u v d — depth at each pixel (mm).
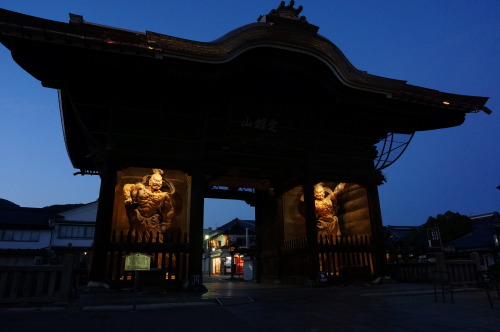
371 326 6148
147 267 8695
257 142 16078
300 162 16672
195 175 14375
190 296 10422
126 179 15766
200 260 13195
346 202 19000
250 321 6840
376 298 10195
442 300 9453
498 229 36094
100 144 13422
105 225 12344
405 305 8672
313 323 6535
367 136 17781
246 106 15586
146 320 6961
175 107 14344
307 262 15844
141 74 12898
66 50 11508
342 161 17469
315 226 15867
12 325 6387
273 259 20375
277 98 15844
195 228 13586
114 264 13742
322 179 16812
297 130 16734
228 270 50219
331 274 15820
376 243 16375
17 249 34281
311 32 14914
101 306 8734
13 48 11180
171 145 14438
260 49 13859
